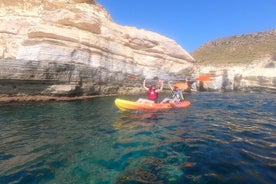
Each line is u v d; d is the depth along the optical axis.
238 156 5.13
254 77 28.83
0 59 11.24
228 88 29.48
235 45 70.44
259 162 4.78
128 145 5.91
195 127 7.96
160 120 9.01
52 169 4.46
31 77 12.27
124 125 8.08
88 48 15.32
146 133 7.08
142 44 19.91
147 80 19.92
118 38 18.16
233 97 19.81
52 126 7.80
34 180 4.01
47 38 13.66
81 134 6.88
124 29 19.36
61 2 16.97
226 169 4.45
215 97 19.56
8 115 9.33
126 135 6.84
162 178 4.09
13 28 14.84
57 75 13.23
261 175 4.18
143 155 5.21
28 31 14.13
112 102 13.43
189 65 23.64
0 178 4.07
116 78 17.27
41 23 14.49
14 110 10.30
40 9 16.28
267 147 5.77
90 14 16.72
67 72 13.68
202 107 13.01
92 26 15.90
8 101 11.83
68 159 4.95
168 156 5.15
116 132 7.14
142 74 19.62
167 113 10.48
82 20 15.38
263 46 59.94
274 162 4.79
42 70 12.56
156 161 4.87
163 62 21.38
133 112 10.48
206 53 69.88
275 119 9.67
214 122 8.85
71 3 17.42
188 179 4.04
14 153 5.28
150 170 4.43
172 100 12.70
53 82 13.22
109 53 16.98
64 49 13.97
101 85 16.20
